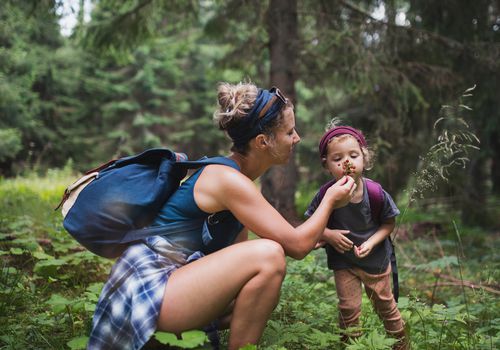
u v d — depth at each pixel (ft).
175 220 7.38
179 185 7.66
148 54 74.23
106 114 73.15
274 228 7.17
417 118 29.22
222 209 7.35
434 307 10.20
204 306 6.81
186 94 80.84
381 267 8.96
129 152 71.92
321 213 7.63
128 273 7.03
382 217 8.87
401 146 27.14
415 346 9.03
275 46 24.85
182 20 29.07
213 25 27.89
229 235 7.73
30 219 16.17
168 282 6.89
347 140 8.53
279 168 24.13
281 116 7.67
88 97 70.85
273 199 23.98
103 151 69.67
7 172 52.49
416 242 20.18
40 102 58.90
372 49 24.57
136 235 7.34
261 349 7.48
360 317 10.14
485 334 10.13
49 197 26.30
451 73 24.50
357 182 8.79
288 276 12.03
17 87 48.16
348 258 9.02
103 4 27.37
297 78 25.90
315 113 36.83
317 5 25.80
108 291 7.04
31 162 55.93
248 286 6.87
